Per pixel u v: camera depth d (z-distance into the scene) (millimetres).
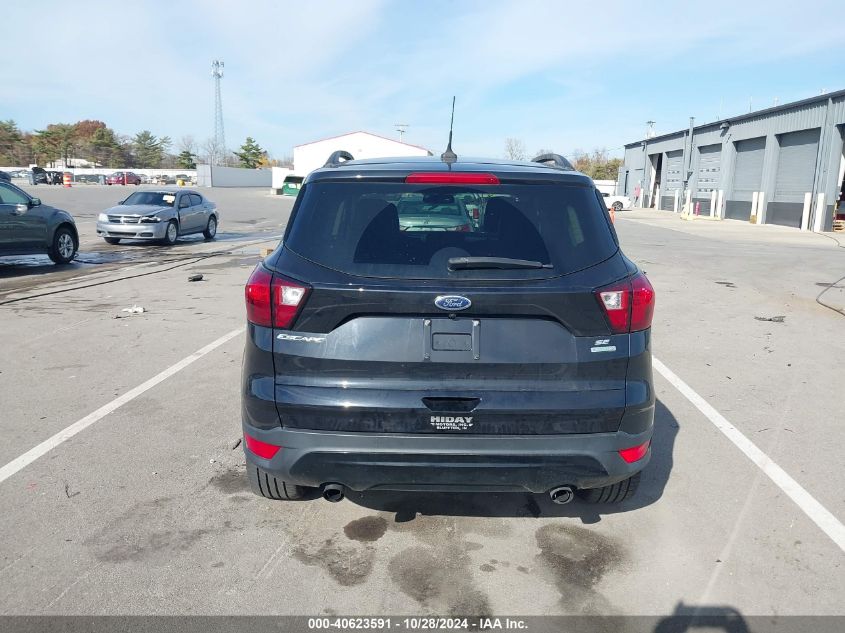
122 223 17812
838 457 4484
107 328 7910
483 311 2865
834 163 26688
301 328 2936
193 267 13625
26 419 4980
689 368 6609
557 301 2881
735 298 10516
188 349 6984
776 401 5629
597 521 3633
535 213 3051
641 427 3066
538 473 2975
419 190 3064
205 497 3830
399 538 3441
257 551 3297
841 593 3010
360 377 2926
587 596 2982
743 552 3338
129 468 4184
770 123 31734
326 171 3180
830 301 10352
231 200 47688
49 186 59094
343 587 3021
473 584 3059
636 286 3006
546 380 2930
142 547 3309
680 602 2943
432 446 2918
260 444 3066
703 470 4270
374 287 2869
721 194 36812
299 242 3033
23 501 3746
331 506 3762
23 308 9078
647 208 50938
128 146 120812
